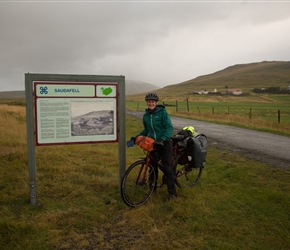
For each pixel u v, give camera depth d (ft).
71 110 14.75
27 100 13.85
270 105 257.55
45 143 14.48
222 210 13.76
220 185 17.69
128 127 56.90
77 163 22.68
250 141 36.04
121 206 14.12
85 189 16.58
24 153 24.62
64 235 11.37
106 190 16.43
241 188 17.06
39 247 10.44
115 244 10.79
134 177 15.56
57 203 14.48
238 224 12.37
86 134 15.21
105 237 11.30
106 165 22.58
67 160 23.63
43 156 24.43
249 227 12.10
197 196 15.48
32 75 13.80
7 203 14.47
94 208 13.85
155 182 15.40
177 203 14.42
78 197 15.31
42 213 13.25
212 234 11.54
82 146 31.81
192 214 13.20
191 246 10.64
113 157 25.53
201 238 11.15
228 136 40.75
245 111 154.61
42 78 13.97
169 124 14.30
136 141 14.25
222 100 382.42
